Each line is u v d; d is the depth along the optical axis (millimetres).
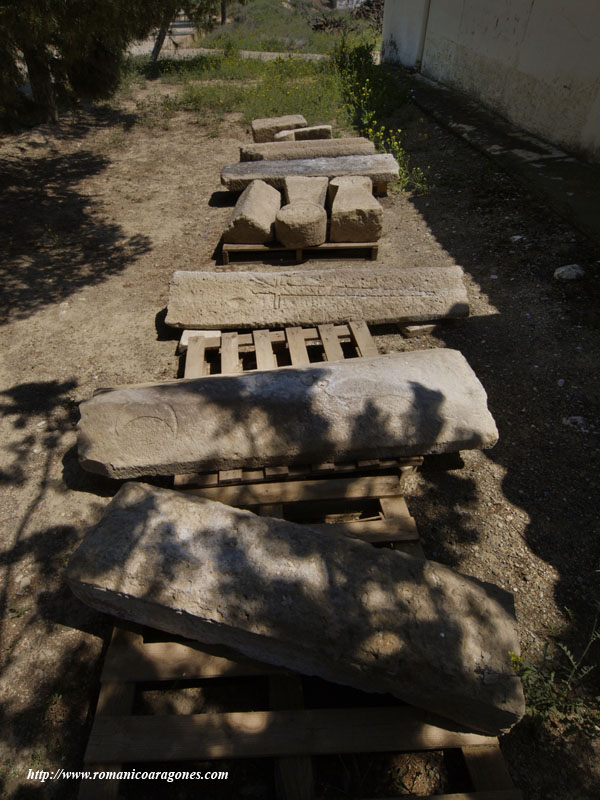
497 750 1986
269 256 5406
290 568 2102
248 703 2223
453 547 2725
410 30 12523
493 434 2924
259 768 2074
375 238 5238
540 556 2662
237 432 2855
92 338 4301
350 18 21234
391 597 2033
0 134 8312
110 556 2174
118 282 5055
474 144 7543
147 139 8859
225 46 16172
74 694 2262
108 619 2504
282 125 8289
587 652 2314
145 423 2879
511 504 2910
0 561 2756
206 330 4121
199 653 2225
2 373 3967
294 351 3744
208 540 2207
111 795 1883
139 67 13203
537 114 7535
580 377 3656
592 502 2883
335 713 2037
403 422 2885
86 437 2887
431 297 4152
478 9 8953
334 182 5844
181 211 6441
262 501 2777
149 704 2219
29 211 6418
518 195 6152
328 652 1946
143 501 2391
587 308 4270
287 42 18219
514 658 1936
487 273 4871
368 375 3000
